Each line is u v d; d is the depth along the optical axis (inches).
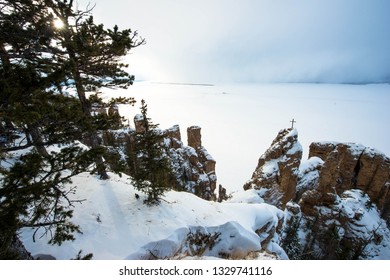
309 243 1342.3
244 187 1403.8
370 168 1755.7
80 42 411.8
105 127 319.6
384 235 1398.9
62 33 398.6
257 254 588.1
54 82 236.8
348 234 1371.8
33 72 215.0
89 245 421.1
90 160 251.1
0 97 200.4
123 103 530.3
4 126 225.9
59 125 257.9
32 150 242.5
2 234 199.0
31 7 348.8
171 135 1652.3
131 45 458.6
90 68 473.7
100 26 437.7
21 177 202.2
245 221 682.8
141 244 447.2
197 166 1534.2
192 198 706.8
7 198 194.2
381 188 1729.8
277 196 1268.5
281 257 765.9
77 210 498.6
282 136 1503.4
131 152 555.2
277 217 844.6
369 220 1439.5
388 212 1669.5
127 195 590.6
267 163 1353.3
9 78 203.2
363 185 1791.3
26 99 226.1
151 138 525.0
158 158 563.2
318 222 1406.3
